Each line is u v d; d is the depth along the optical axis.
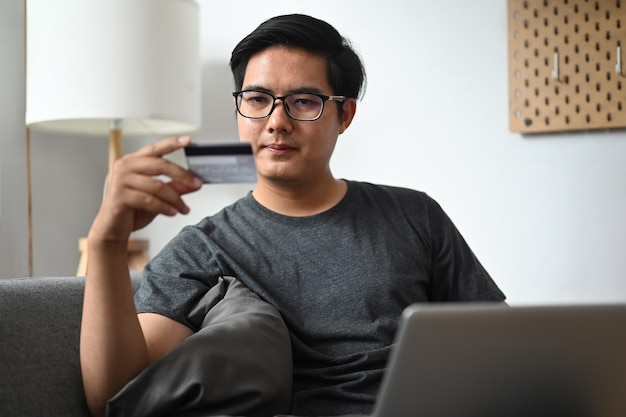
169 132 2.62
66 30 2.18
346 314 1.39
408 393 0.80
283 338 1.30
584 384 0.86
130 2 2.19
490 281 1.55
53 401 1.19
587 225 2.39
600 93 2.36
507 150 2.46
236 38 2.73
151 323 1.32
